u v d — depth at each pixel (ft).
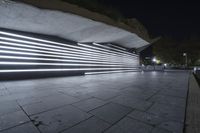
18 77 28.76
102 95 15.43
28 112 10.04
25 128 7.72
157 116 9.50
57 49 36.73
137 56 84.53
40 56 32.76
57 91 17.31
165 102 12.78
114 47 60.64
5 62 26.86
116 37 45.78
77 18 25.75
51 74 34.88
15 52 28.40
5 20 23.39
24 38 30.07
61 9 21.88
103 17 29.71
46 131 7.44
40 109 10.70
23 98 13.75
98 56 50.83
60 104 12.00
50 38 35.17
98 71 50.21
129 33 42.57
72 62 40.63
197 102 12.65
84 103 12.37
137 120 8.88
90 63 46.96
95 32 35.35
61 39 37.93
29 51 30.73
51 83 24.21
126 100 13.42
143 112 10.25
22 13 21.31
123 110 10.66
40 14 22.29
